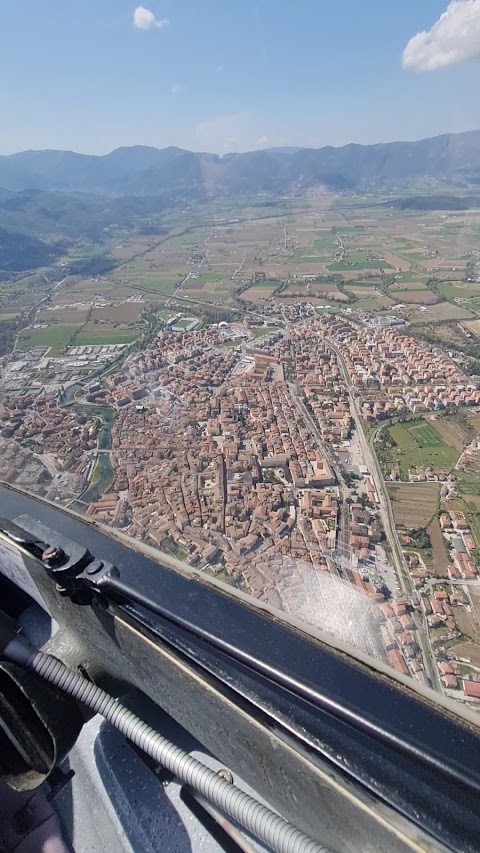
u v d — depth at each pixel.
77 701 1.61
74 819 1.68
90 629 1.78
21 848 1.65
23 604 2.28
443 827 1.03
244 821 1.28
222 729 1.45
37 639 2.07
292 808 1.36
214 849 1.51
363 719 1.16
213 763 1.67
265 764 1.35
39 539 1.83
